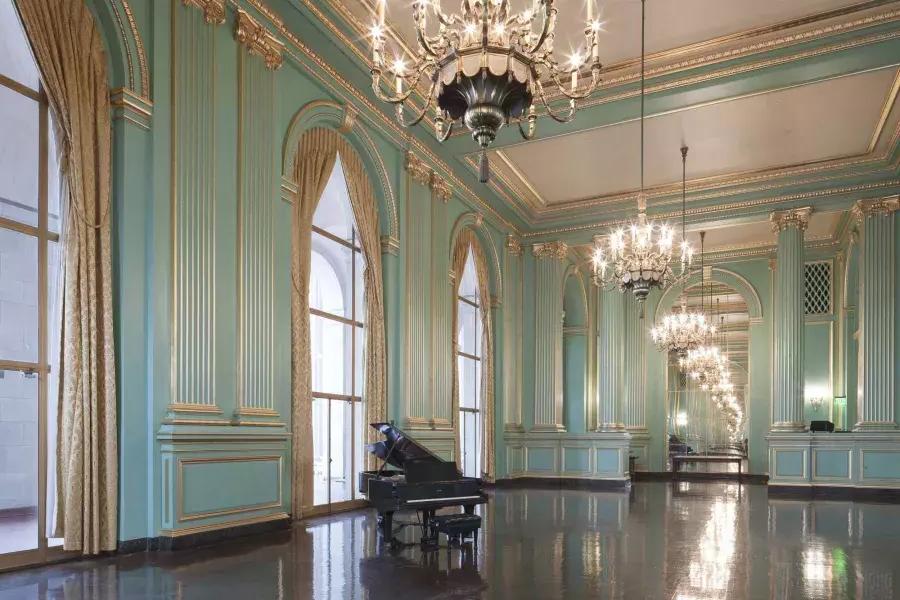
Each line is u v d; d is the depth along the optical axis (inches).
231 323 277.4
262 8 299.6
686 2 318.3
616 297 616.4
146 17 248.5
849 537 302.2
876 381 497.7
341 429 387.2
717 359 762.2
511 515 371.6
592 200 591.8
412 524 312.3
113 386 226.4
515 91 178.2
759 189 542.0
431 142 444.8
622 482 576.4
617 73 378.9
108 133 234.1
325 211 403.5
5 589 183.5
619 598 188.9
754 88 377.7
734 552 261.1
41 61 213.5
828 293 711.7
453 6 321.4
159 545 236.2
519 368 616.4
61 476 217.5
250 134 292.8
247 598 180.9
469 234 543.2
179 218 253.8
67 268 221.1
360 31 329.1
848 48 342.0
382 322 401.4
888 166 496.4
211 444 256.5
